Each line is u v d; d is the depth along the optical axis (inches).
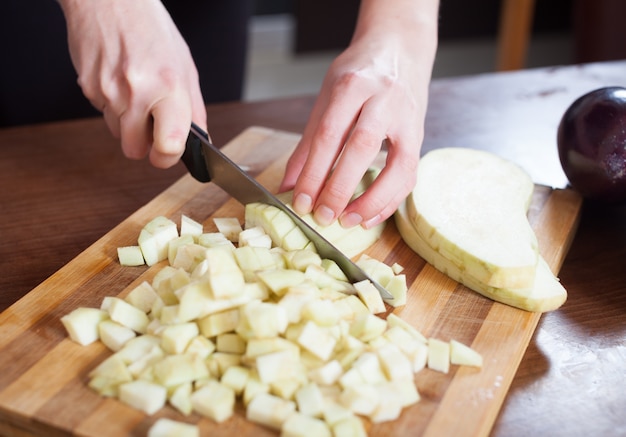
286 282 37.9
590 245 49.5
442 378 36.3
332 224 44.8
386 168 44.5
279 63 150.7
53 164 57.8
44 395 34.4
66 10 48.0
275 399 33.5
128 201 53.4
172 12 74.7
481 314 41.1
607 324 42.2
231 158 56.0
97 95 49.3
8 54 70.1
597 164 48.5
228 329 36.7
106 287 42.0
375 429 33.2
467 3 154.3
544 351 40.2
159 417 33.4
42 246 48.0
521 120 65.6
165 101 44.8
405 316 40.8
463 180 48.9
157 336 37.2
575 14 113.7
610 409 36.4
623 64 75.9
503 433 35.1
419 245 45.9
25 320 39.1
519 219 45.2
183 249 42.1
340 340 37.0
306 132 47.9
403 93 45.5
